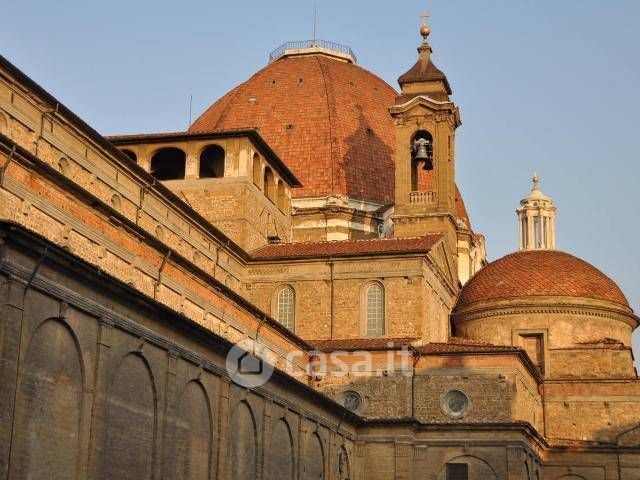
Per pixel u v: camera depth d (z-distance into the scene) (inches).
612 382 5123.0
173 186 4778.5
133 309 2618.1
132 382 2640.3
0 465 2058.3
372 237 6058.1
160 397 2763.3
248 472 3326.8
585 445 4970.5
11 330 2119.8
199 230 4365.2
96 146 3634.4
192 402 2974.9
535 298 5265.8
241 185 4741.6
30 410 2204.7
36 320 2223.2
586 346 5221.5
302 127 6392.7
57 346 2319.1
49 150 3368.6
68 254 2282.2
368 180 6235.2
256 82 6766.7
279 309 4712.1
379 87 6855.3
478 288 5418.3
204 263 4402.1
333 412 4040.4
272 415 3496.6
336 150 6264.8
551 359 5231.3
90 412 2418.8
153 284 3690.9
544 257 5526.6
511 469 4229.8
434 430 4318.4
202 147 4793.3
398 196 5354.3
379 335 4598.9
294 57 7081.7
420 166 6269.7
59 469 2304.4
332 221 5994.1
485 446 4269.2
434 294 4859.7
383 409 4357.8
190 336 2920.8
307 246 4857.3
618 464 4938.5
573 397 5147.6
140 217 3929.6
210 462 3063.5
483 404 4340.6
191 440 2952.8
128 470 2598.4
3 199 2891.2
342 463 4131.4
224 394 3147.1
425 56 5605.3
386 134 6496.1
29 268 2186.3
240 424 3284.9
